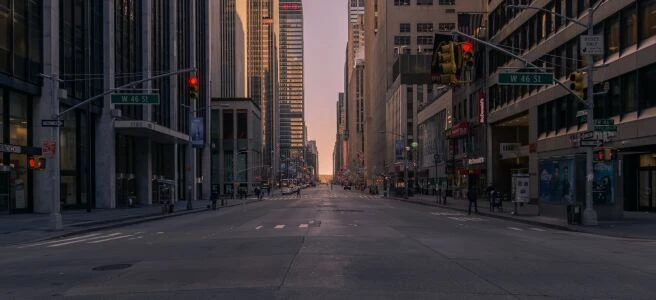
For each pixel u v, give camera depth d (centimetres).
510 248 1641
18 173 3991
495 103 5628
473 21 6262
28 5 3944
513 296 926
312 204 5744
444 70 2116
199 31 8400
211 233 2278
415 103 11681
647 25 3081
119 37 5222
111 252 1628
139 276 1148
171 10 6638
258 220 3125
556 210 3150
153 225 3069
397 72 12269
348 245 1681
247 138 12238
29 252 1764
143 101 2741
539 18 4591
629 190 3509
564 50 4081
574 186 2880
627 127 3212
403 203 6153
